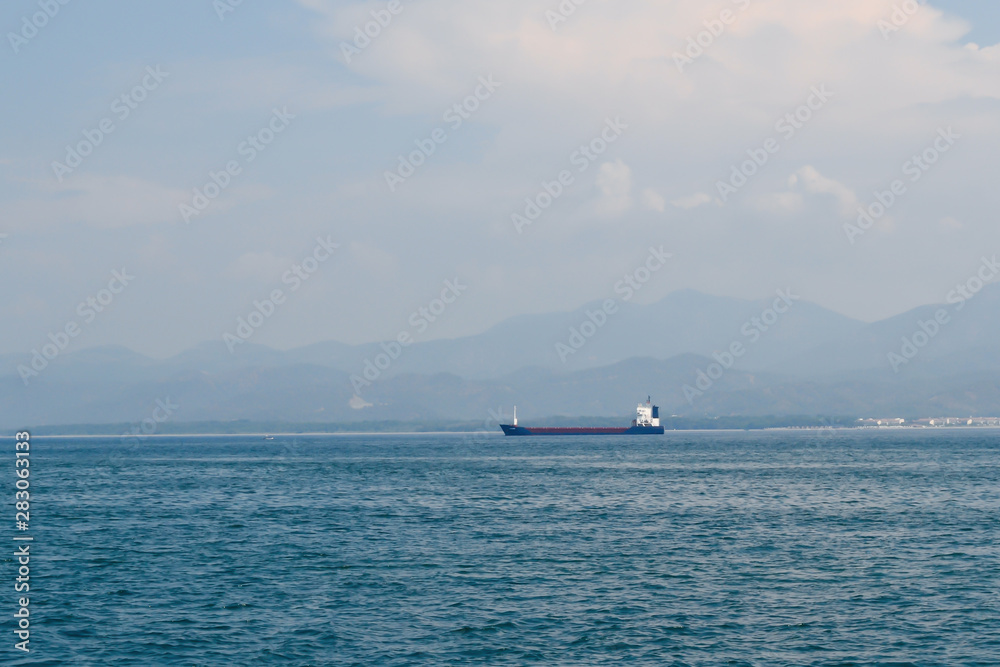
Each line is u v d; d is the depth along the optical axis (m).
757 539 65.88
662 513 84.00
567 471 156.12
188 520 81.19
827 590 47.50
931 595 46.12
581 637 38.62
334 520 79.81
